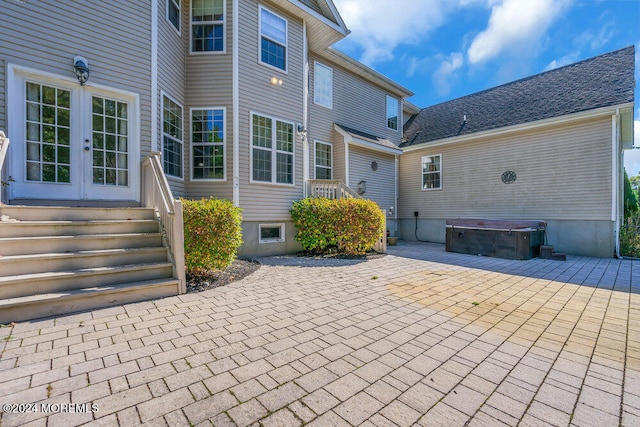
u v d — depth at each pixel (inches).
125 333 110.9
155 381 80.4
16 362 88.1
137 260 165.0
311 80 399.5
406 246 416.5
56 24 189.3
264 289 175.3
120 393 74.7
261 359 93.7
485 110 464.1
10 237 145.1
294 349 101.1
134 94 218.8
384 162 481.4
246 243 289.7
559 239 352.5
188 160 280.5
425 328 122.1
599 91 345.1
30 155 182.5
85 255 148.9
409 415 68.9
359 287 183.2
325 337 111.3
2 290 123.1
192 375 83.7
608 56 397.7
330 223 293.9
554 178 358.0
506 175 398.9
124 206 215.3
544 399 76.4
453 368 91.0
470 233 335.6
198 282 184.4
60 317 125.0
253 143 294.2
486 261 286.4
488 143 417.4
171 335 110.1
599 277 221.1
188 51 282.5
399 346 105.2
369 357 96.7
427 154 487.5
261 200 298.8
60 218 168.1
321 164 411.2
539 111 379.6
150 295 152.6
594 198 329.7
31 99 183.5
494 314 140.2
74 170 197.5
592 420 68.5
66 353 94.5
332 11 348.5
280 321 126.3
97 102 206.2
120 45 213.2
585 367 93.1
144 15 225.1
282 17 319.6
